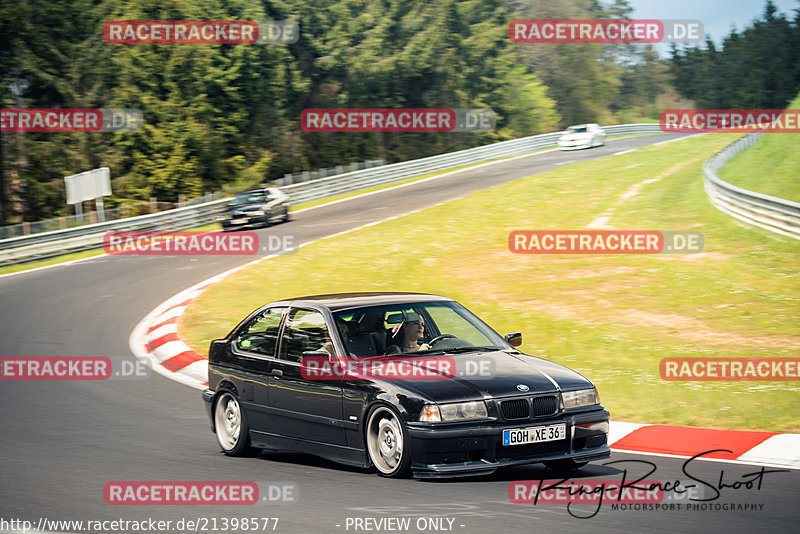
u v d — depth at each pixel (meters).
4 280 58.97
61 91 109.50
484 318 36.09
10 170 106.25
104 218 82.19
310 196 97.75
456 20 160.50
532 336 32.56
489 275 46.19
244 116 125.88
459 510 13.68
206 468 17.69
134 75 114.69
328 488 15.39
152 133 113.25
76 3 111.94
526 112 187.75
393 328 17.89
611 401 23.92
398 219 72.62
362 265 52.12
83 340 37.91
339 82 147.62
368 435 16.19
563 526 12.77
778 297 36.25
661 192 71.75
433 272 48.12
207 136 117.94
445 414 15.09
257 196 80.31
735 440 19.34
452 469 14.91
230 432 19.39
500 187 87.00
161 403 25.84
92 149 111.88
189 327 38.56
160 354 34.38
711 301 36.56
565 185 83.44
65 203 108.69
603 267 45.91
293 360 17.97
